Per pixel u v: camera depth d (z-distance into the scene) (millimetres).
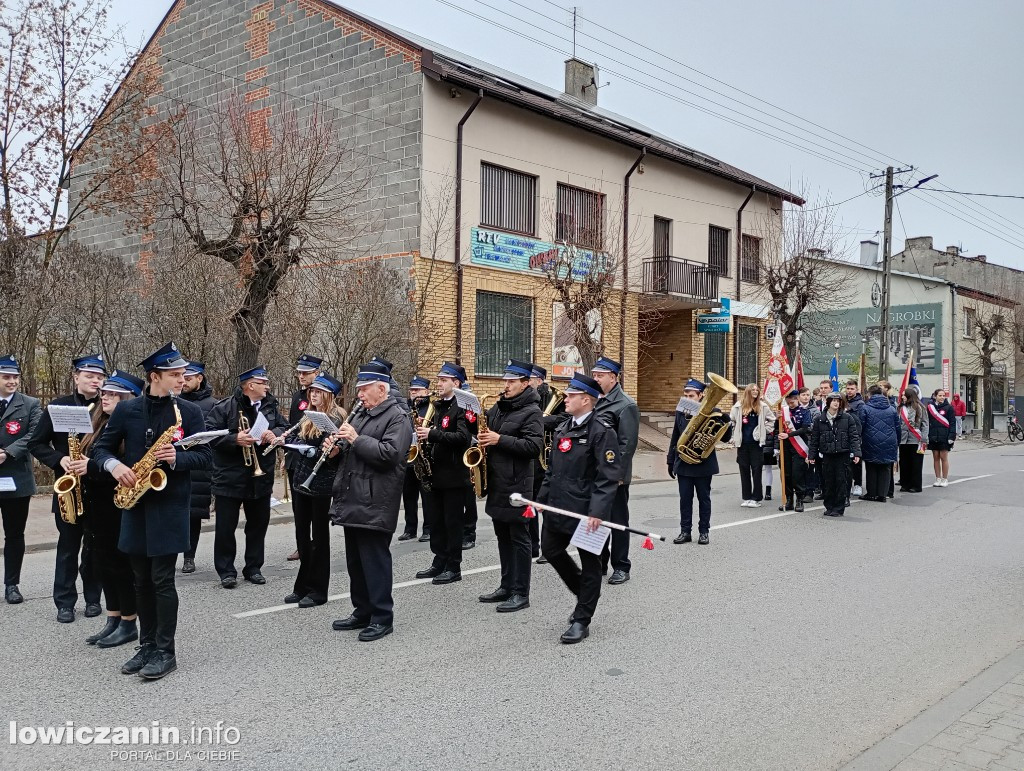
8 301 13250
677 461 9812
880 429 13289
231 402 7520
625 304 21469
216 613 6621
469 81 17531
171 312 14078
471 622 6438
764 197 27203
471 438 7551
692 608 6875
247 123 14664
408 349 15438
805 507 12820
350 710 4660
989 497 14164
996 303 38750
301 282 15039
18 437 6859
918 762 4012
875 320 37531
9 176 14109
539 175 19734
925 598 7301
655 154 22609
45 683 5039
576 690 5004
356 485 5930
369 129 18016
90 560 6457
